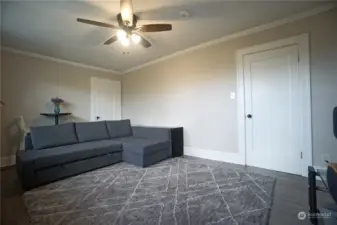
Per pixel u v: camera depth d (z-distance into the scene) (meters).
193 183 2.55
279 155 3.03
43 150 2.93
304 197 2.12
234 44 3.48
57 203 2.05
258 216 1.75
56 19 2.70
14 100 3.80
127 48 3.95
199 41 3.75
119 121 4.50
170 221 1.69
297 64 2.82
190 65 4.16
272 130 3.09
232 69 3.53
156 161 3.58
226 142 3.64
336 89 2.52
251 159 3.33
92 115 5.14
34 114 4.08
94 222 1.69
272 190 2.30
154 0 2.32
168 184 2.52
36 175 2.51
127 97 5.66
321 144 2.64
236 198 2.10
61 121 4.54
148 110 5.11
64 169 2.79
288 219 1.70
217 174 2.90
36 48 3.82
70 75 4.73
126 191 2.32
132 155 3.47
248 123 3.35
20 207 1.97
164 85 4.69
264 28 3.11
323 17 2.59
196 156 4.09
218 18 2.83
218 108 3.74
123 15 2.17
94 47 3.82
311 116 2.71
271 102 3.09
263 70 3.16
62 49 3.90
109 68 5.49
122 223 1.67
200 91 4.01
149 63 5.00
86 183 2.60
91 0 2.26
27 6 2.36
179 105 4.40
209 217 1.74
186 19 2.83
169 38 3.56
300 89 2.80
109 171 3.09
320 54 2.62
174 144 4.04
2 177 2.94
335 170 1.47
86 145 3.30
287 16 2.83
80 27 2.94
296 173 2.86
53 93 4.40
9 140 3.72
